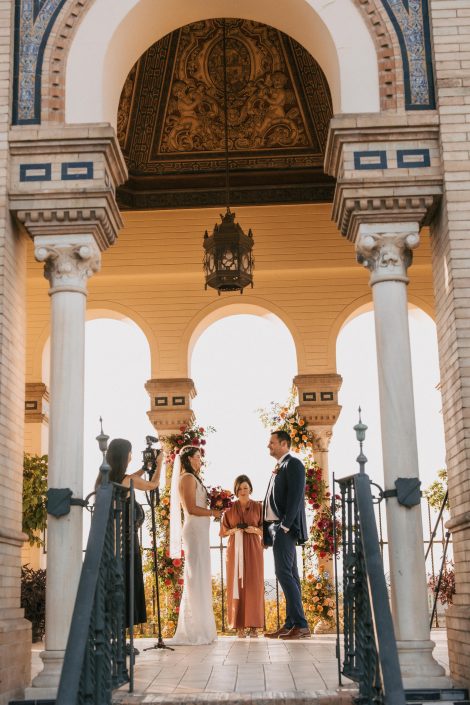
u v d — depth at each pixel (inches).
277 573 405.7
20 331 317.4
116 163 320.5
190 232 573.0
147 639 456.1
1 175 305.7
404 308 304.0
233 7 347.3
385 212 306.2
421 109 315.3
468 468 284.8
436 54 315.3
